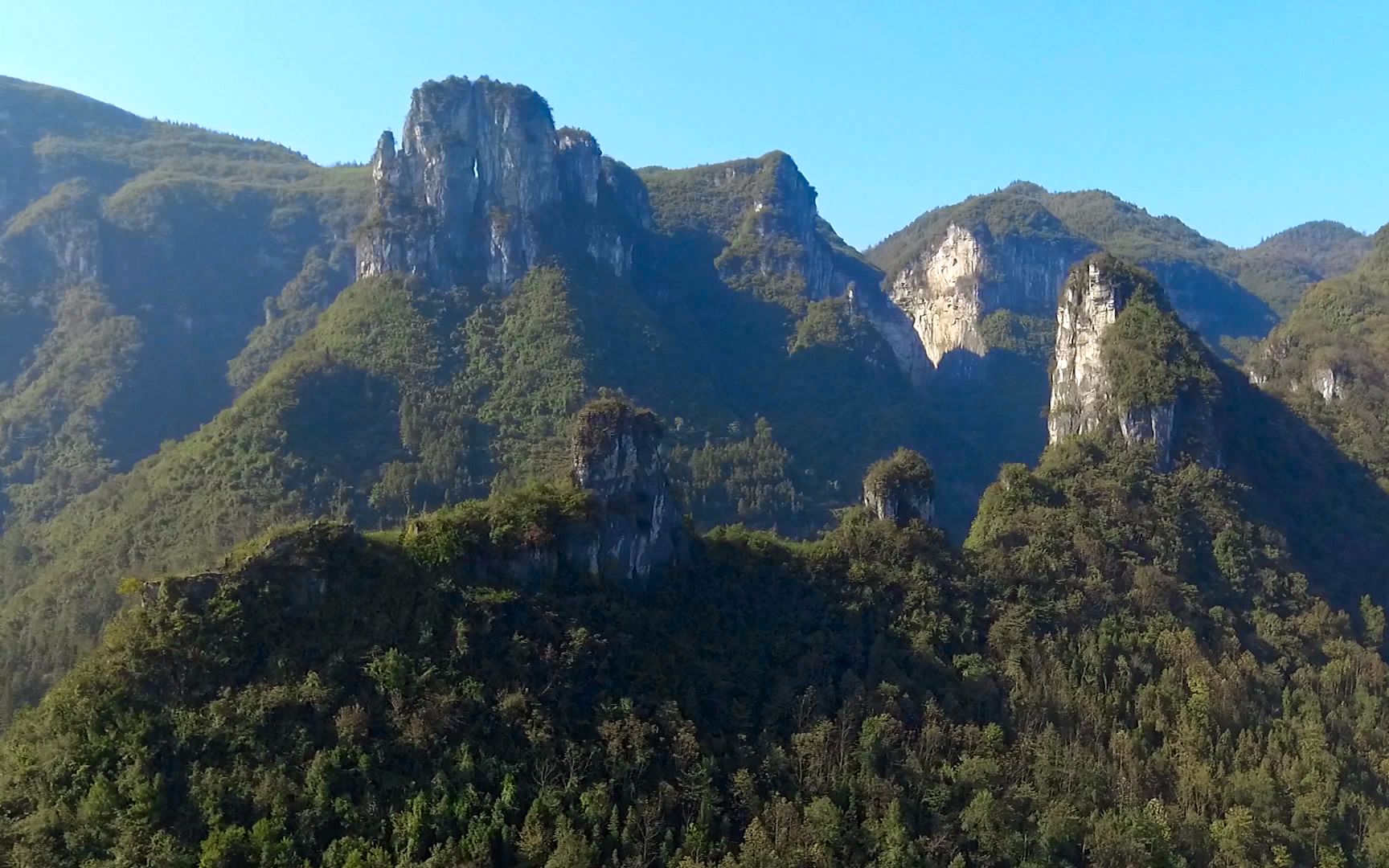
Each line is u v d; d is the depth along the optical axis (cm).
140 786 8012
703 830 8581
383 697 8850
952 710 10644
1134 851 9175
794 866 8488
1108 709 10994
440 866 7794
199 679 8738
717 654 10775
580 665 9612
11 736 8988
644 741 9088
